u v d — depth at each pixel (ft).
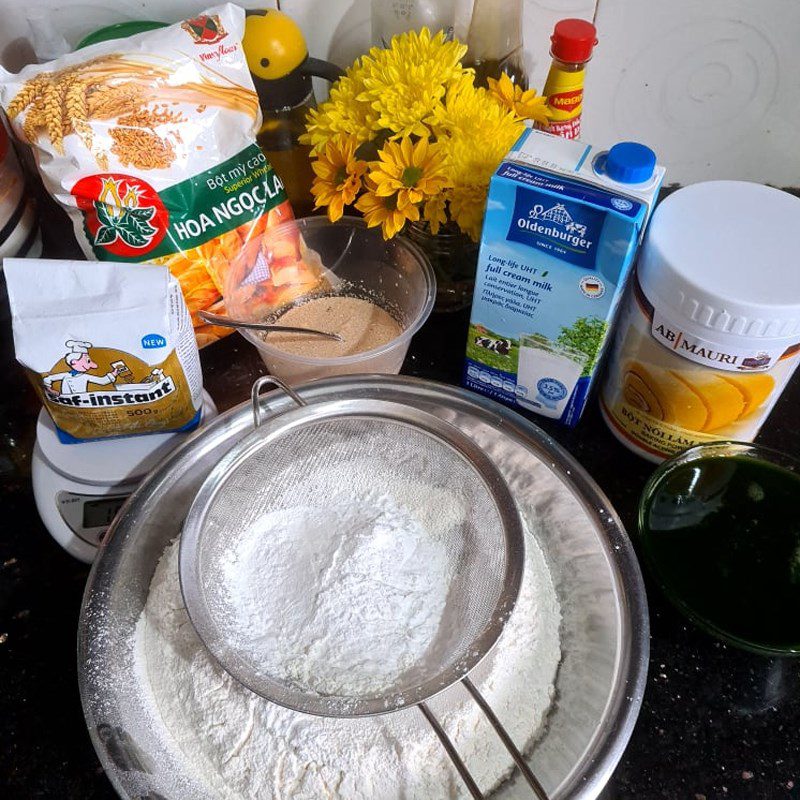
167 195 2.25
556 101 2.42
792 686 1.95
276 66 2.43
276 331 2.51
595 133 3.08
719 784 1.80
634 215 1.77
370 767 1.76
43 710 1.91
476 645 1.77
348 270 2.75
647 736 1.86
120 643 1.96
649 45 2.75
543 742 1.85
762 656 1.97
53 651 2.01
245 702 1.84
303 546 2.09
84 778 1.82
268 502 2.18
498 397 2.50
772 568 1.95
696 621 1.87
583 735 1.80
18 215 2.49
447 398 2.35
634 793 1.78
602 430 2.45
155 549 2.13
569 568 2.12
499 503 2.01
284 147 2.67
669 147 3.10
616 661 1.86
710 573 1.96
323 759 1.76
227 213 2.39
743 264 1.86
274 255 2.57
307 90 2.60
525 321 2.17
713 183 2.10
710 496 2.08
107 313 1.98
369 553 2.00
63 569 2.16
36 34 2.41
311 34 2.75
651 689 1.94
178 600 2.02
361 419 2.23
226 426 2.26
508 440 2.31
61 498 2.17
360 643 1.86
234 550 2.08
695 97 2.90
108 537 2.06
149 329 2.00
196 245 2.37
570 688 1.92
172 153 2.21
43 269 2.00
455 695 1.84
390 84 2.15
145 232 2.28
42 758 1.85
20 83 2.04
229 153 2.32
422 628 1.91
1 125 2.42
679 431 2.18
